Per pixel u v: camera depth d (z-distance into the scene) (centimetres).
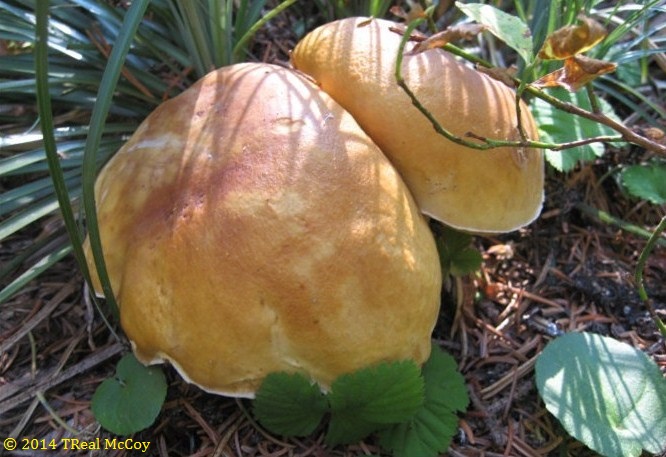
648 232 40
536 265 40
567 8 39
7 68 37
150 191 29
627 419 30
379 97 28
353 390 27
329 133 27
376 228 26
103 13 39
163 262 27
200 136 28
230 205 26
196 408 32
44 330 35
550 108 39
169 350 27
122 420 29
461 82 29
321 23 48
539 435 32
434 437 29
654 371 31
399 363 27
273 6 48
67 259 38
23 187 35
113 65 27
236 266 26
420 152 28
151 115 32
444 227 34
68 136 39
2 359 34
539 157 32
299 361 27
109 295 28
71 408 32
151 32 41
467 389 33
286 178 26
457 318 36
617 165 44
